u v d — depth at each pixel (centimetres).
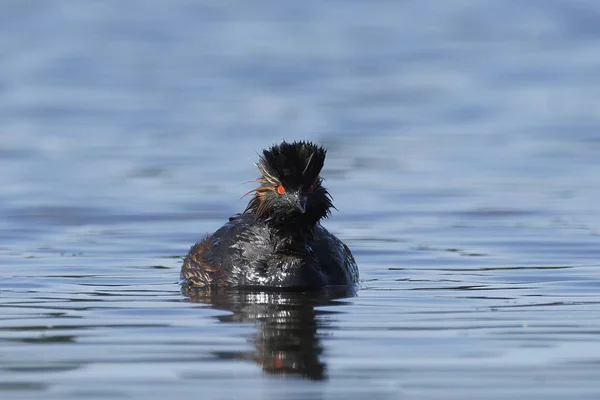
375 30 5022
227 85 3884
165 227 2111
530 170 2638
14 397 1074
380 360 1188
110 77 4012
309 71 4144
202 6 5656
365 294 1550
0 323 1361
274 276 1605
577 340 1259
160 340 1279
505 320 1365
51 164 2712
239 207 2283
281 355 1212
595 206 2256
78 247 1934
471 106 3491
